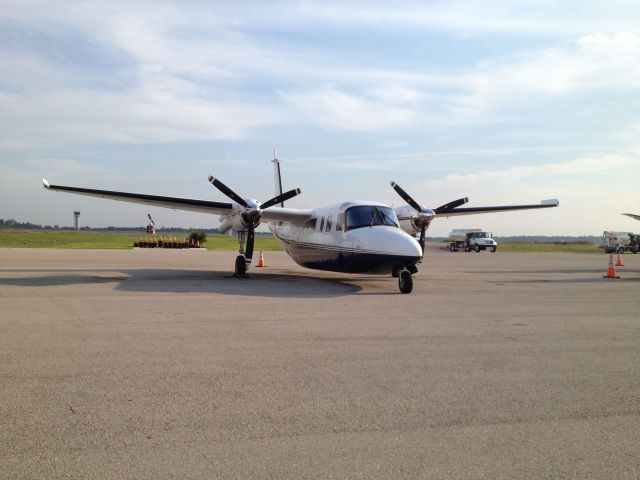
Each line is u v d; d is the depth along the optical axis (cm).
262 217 1800
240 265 1778
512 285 1647
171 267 2284
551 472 348
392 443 392
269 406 469
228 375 564
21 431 404
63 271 1941
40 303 1084
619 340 769
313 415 448
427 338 771
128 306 1055
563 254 5000
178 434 404
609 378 567
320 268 1812
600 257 4259
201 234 5134
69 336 750
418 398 495
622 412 461
